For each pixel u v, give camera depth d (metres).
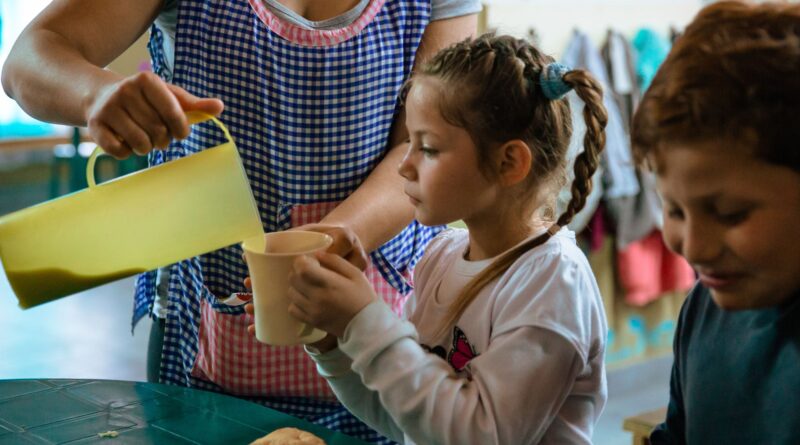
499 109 1.17
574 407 1.20
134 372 3.71
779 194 0.75
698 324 1.02
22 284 1.05
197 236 1.07
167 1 1.48
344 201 1.42
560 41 3.27
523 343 1.11
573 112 1.35
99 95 1.14
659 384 3.57
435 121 1.18
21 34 1.37
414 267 1.47
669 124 0.76
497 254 1.25
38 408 1.28
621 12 3.40
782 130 0.73
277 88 1.44
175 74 1.46
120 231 1.05
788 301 0.88
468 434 1.09
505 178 1.19
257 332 1.15
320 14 1.49
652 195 3.30
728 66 0.74
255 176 1.48
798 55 0.73
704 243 0.78
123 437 1.20
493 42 1.23
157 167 1.05
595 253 3.35
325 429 1.23
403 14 1.49
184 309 1.50
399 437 1.28
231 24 1.44
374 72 1.47
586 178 1.19
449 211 1.20
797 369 0.87
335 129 1.47
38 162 6.96
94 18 1.38
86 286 1.07
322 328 1.13
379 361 1.11
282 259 1.08
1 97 6.64
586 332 1.14
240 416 1.27
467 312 1.23
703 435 0.99
